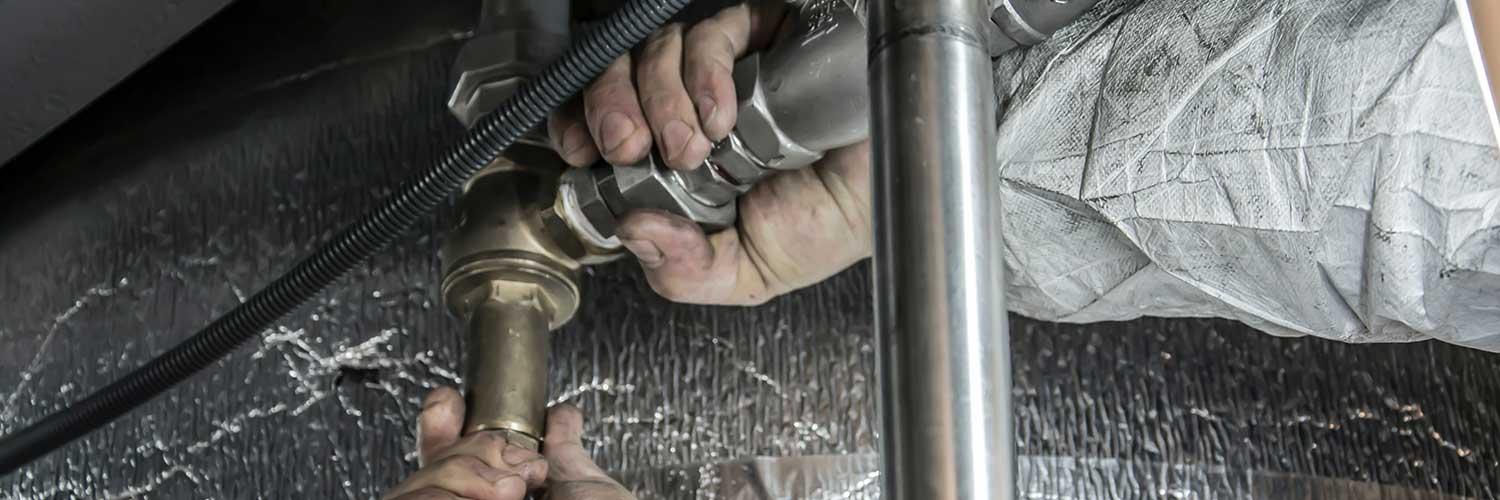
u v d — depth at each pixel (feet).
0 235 3.27
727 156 2.13
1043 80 1.97
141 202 3.20
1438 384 2.81
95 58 2.60
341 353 2.91
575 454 2.31
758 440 2.73
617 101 2.06
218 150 3.20
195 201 3.16
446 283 2.41
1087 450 2.71
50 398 3.06
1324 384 2.78
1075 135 1.93
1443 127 1.62
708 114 1.98
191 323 3.05
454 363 2.87
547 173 2.39
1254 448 2.72
